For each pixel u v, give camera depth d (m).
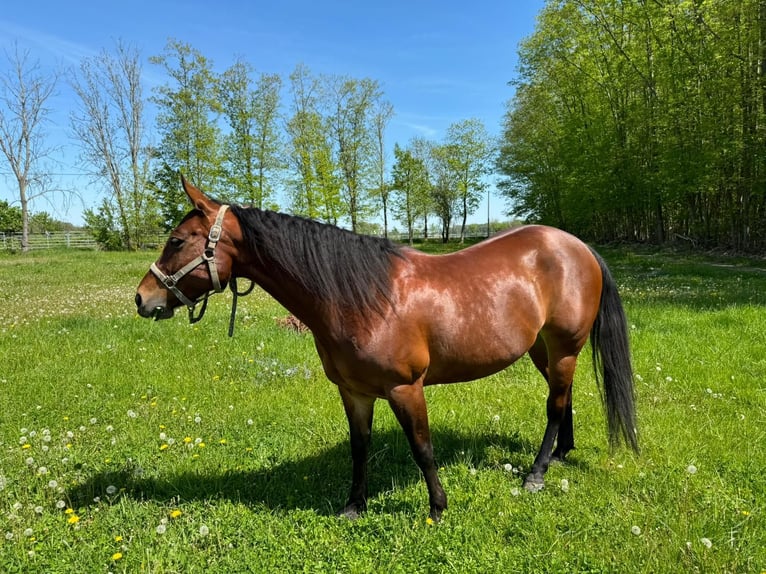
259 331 7.84
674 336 6.92
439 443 4.13
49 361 6.34
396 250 3.05
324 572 2.59
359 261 2.78
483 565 2.61
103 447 4.09
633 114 24.19
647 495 3.23
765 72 17.42
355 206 39.50
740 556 2.59
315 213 35.94
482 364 3.09
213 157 34.53
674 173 20.53
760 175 17.53
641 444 3.91
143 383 5.62
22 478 3.57
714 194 21.00
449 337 2.93
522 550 2.71
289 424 4.55
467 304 2.99
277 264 2.82
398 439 4.20
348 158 38.59
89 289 13.97
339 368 2.90
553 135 33.12
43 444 4.06
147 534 2.92
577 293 3.48
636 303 9.52
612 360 3.72
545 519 2.98
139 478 3.57
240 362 6.29
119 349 6.91
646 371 5.70
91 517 3.14
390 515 3.10
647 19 21.92
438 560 2.68
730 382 5.20
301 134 35.81
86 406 4.96
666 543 2.70
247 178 35.25
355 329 2.74
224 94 34.44
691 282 12.73
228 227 2.83
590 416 4.62
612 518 2.98
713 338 6.72
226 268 2.85
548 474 3.61
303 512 3.16
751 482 3.34
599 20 25.69
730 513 2.99
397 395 2.84
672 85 20.66
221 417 4.73
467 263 3.21
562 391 3.58
